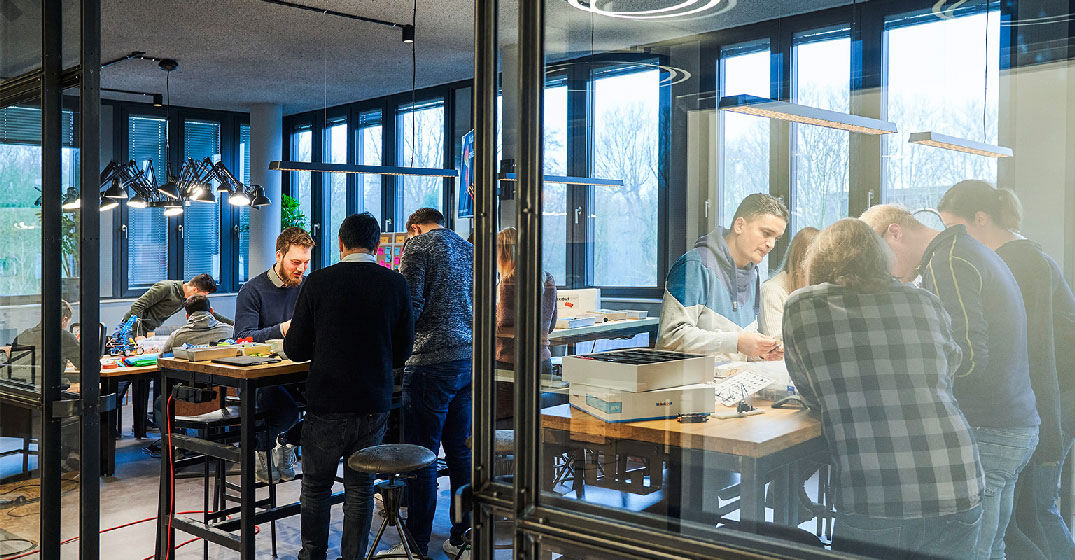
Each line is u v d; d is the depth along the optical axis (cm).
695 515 129
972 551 110
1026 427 105
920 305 111
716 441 126
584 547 137
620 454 135
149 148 966
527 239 143
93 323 239
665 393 131
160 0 575
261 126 960
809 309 118
